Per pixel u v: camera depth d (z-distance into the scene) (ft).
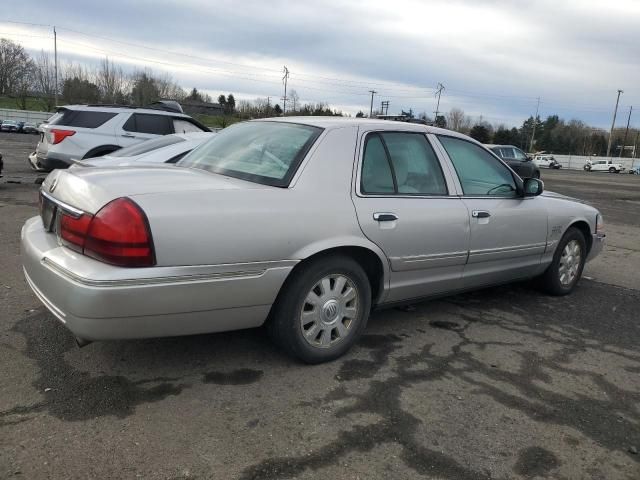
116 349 12.04
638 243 30.73
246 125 14.12
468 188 14.51
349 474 8.31
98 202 9.46
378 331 14.14
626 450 9.41
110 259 9.13
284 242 10.54
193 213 9.64
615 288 19.95
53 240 10.67
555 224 17.02
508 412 10.41
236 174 11.68
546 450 9.26
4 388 10.21
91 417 9.42
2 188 35.68
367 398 10.59
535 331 14.84
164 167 12.25
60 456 8.32
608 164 228.22
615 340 14.51
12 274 16.94
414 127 13.83
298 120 13.10
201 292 9.75
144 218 9.21
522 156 71.46
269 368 11.57
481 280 15.10
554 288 17.94
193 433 9.11
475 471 8.57
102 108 34.86
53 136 33.32
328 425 9.58
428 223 12.95
